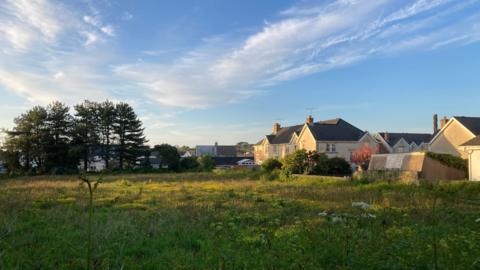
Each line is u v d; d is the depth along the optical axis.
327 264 5.01
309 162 31.55
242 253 5.68
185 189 19.89
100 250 6.00
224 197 15.63
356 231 6.85
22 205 12.18
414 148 53.44
